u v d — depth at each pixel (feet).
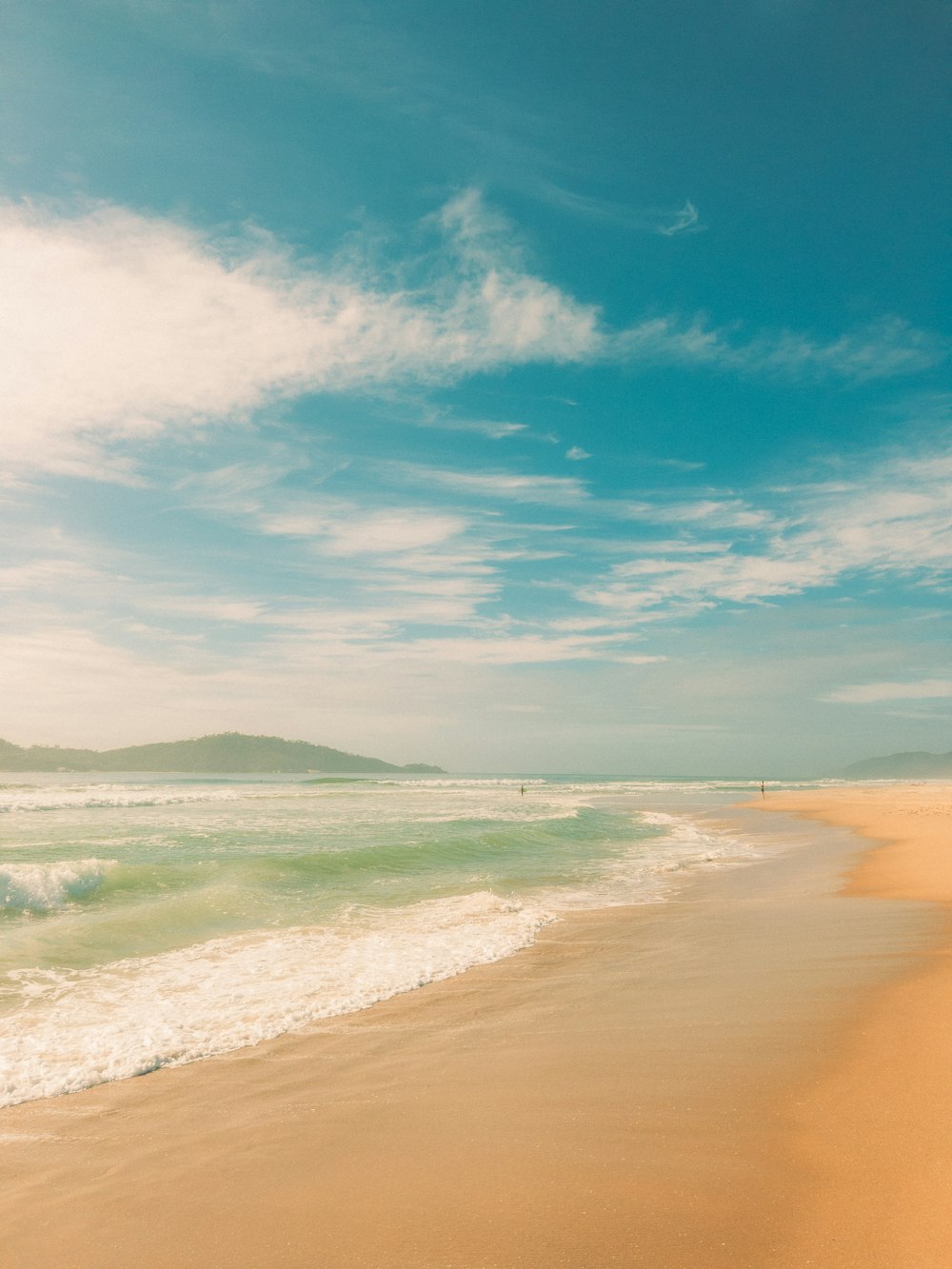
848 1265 12.48
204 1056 24.53
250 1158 17.56
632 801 202.39
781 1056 22.49
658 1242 13.44
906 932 39.32
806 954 35.45
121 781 404.98
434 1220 14.56
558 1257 13.15
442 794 233.55
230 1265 13.47
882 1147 16.44
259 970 35.01
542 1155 17.06
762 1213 14.21
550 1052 23.89
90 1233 14.66
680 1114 18.81
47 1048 25.18
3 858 74.95
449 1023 27.32
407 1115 19.61
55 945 39.14
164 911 46.83
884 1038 23.47
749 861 75.92
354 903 51.78
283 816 130.62
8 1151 18.22
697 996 29.40
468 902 51.60
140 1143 18.51
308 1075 22.76
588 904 52.01
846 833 105.09
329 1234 14.30
